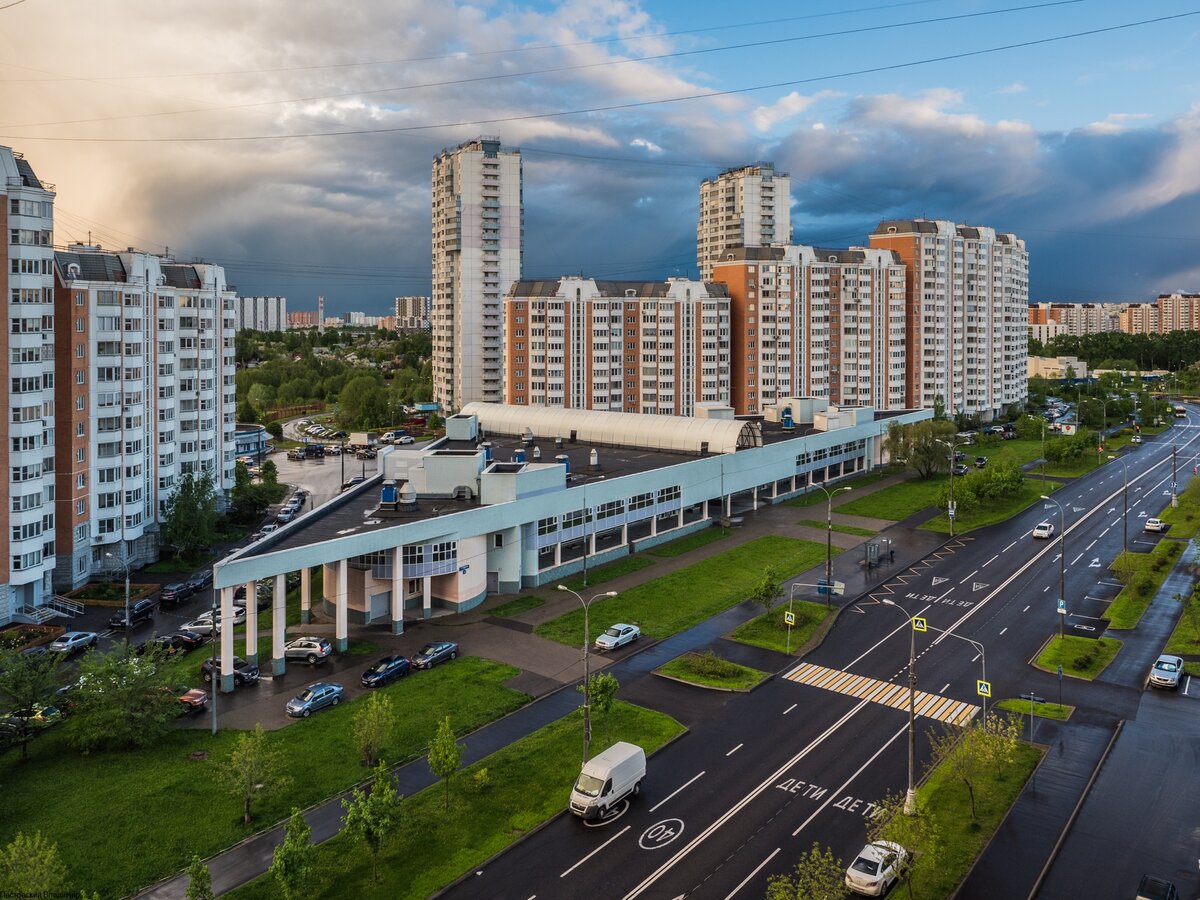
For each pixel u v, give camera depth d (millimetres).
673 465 115375
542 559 99062
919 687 69938
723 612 87688
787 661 75562
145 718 59219
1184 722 63375
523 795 53562
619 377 187000
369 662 74812
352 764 57500
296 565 72688
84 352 99188
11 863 40000
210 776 56000
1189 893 43969
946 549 111500
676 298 187750
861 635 82000
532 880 45312
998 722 58594
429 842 48719
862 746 59938
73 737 59188
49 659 64062
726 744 60312
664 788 54469
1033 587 96062
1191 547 109500
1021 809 51906
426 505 93375
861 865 44812
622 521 107000
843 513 130625
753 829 49875
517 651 77250
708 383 190625
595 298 183625
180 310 120062
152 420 113500
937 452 151125
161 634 83688
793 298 195500
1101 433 194625
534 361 183375
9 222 87938
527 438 135500
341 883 45094
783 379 195625
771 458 133375
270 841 49125
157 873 46094
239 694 68625
